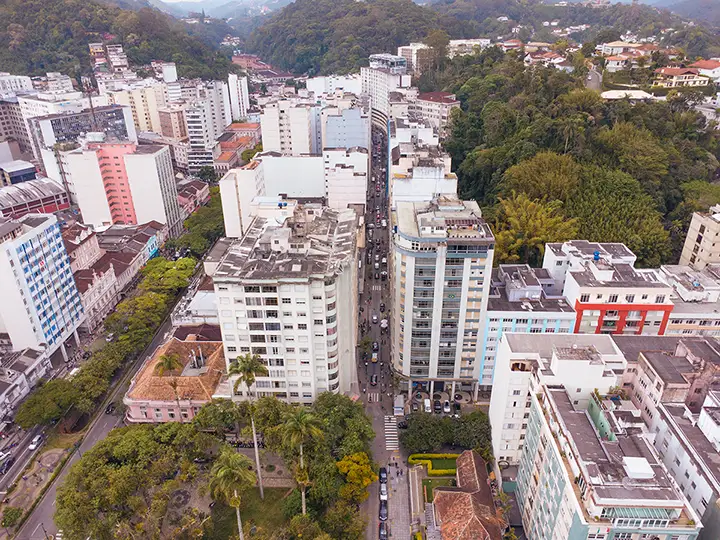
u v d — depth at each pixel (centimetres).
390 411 14250
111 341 16988
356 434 11819
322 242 13325
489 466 12281
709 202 18525
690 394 9944
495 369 12094
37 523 11206
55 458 12800
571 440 8381
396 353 14362
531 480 10069
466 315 13288
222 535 10812
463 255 12500
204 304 16612
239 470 9331
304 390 12938
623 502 7425
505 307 13388
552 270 14762
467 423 12800
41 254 15325
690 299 13812
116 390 14988
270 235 13112
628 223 18112
